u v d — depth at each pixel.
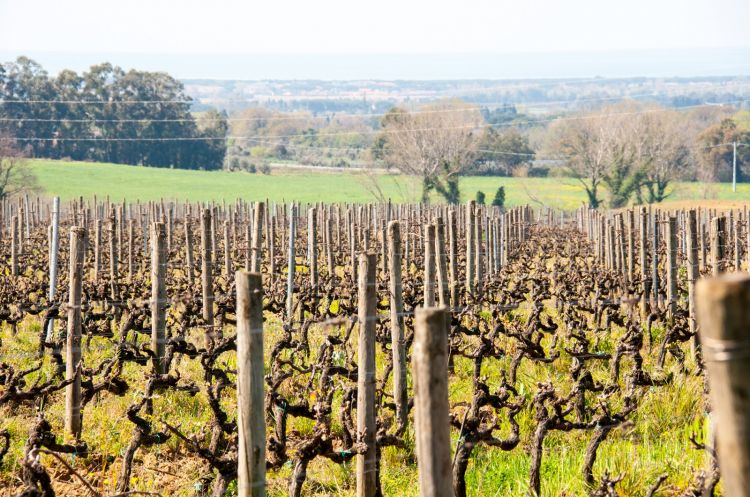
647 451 10.23
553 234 45.53
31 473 7.24
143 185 99.31
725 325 3.35
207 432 10.85
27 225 36.81
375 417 9.00
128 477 9.17
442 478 5.32
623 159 84.38
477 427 9.13
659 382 12.51
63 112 113.50
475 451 10.56
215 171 120.50
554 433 11.16
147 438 9.34
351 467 10.18
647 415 11.62
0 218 36.94
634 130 85.00
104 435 10.85
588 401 12.45
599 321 17.80
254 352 6.66
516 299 19.23
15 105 111.62
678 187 89.75
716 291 3.36
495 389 13.40
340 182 112.31
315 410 9.83
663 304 20.28
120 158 118.38
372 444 8.90
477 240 21.89
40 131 113.44
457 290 18.69
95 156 117.25
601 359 14.72
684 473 9.34
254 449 6.67
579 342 14.86
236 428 9.66
